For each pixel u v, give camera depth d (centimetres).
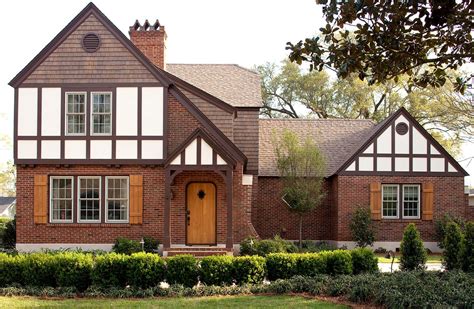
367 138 2750
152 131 2244
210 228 2255
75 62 2256
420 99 3912
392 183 2678
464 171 2691
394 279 1311
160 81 2253
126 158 2234
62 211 2247
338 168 2688
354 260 1562
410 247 1661
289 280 1418
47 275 1412
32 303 1239
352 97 4522
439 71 974
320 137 3030
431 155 2694
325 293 1339
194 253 2116
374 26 885
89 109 2242
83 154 2234
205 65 2814
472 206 2728
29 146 2236
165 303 1236
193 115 2262
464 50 927
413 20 871
